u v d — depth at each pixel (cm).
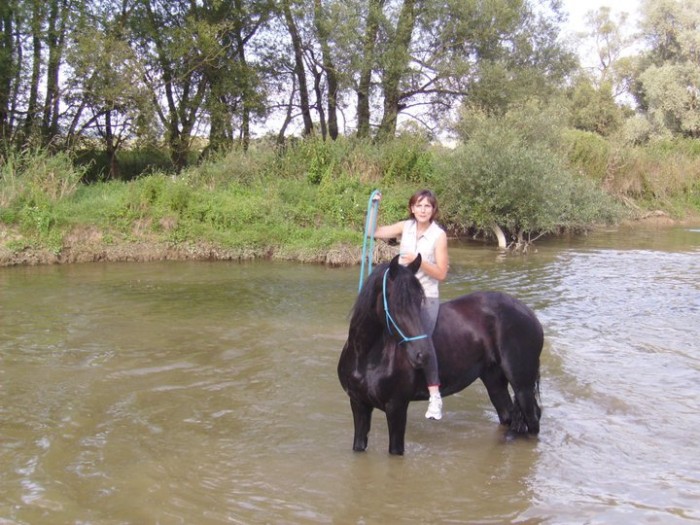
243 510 491
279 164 2227
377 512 492
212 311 1127
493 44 2709
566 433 641
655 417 680
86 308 1134
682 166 3384
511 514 489
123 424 652
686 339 982
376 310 513
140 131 2353
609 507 499
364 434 575
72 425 644
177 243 1702
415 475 551
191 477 542
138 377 793
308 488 527
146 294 1258
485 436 636
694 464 575
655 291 1352
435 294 555
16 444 598
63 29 2289
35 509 484
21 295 1225
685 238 2392
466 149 2061
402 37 2628
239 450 597
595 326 1058
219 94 2580
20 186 1691
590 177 2728
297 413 690
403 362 525
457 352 570
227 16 2606
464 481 541
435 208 554
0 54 2122
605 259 1822
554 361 870
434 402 501
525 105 2581
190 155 2722
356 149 2280
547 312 1155
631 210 2955
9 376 784
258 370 827
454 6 2575
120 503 496
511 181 1930
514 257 1839
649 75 4541
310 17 2627
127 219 1717
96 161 2556
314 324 1050
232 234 1750
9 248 1552
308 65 2886
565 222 2286
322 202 1948
